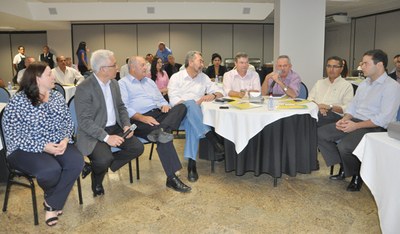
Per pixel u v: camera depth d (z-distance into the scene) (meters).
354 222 2.28
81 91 2.47
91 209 2.50
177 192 2.80
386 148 1.74
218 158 3.27
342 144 2.72
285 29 5.89
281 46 5.93
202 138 3.22
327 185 2.93
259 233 2.15
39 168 2.10
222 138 3.09
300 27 5.90
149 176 3.19
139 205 2.57
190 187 2.86
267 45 10.57
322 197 2.68
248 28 10.42
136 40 10.20
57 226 2.26
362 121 2.73
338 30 10.88
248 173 3.25
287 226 2.23
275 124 2.73
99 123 2.56
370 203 2.57
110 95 2.70
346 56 10.55
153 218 2.36
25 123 2.10
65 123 2.30
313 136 2.90
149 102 3.14
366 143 1.93
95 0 7.43
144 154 3.91
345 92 3.39
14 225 2.28
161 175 3.22
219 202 2.61
